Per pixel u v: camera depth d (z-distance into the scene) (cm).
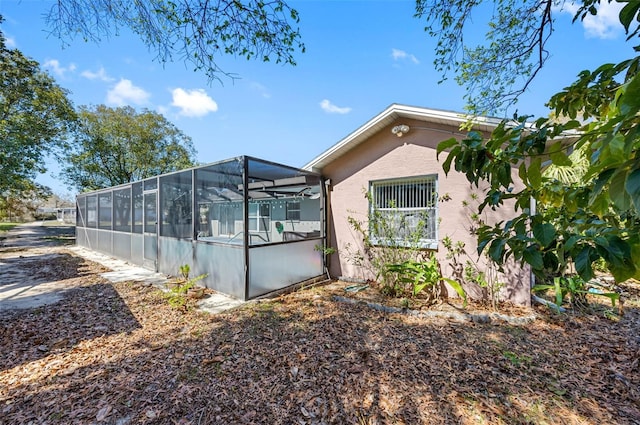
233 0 301
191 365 283
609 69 141
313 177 654
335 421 209
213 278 556
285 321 396
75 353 311
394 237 545
